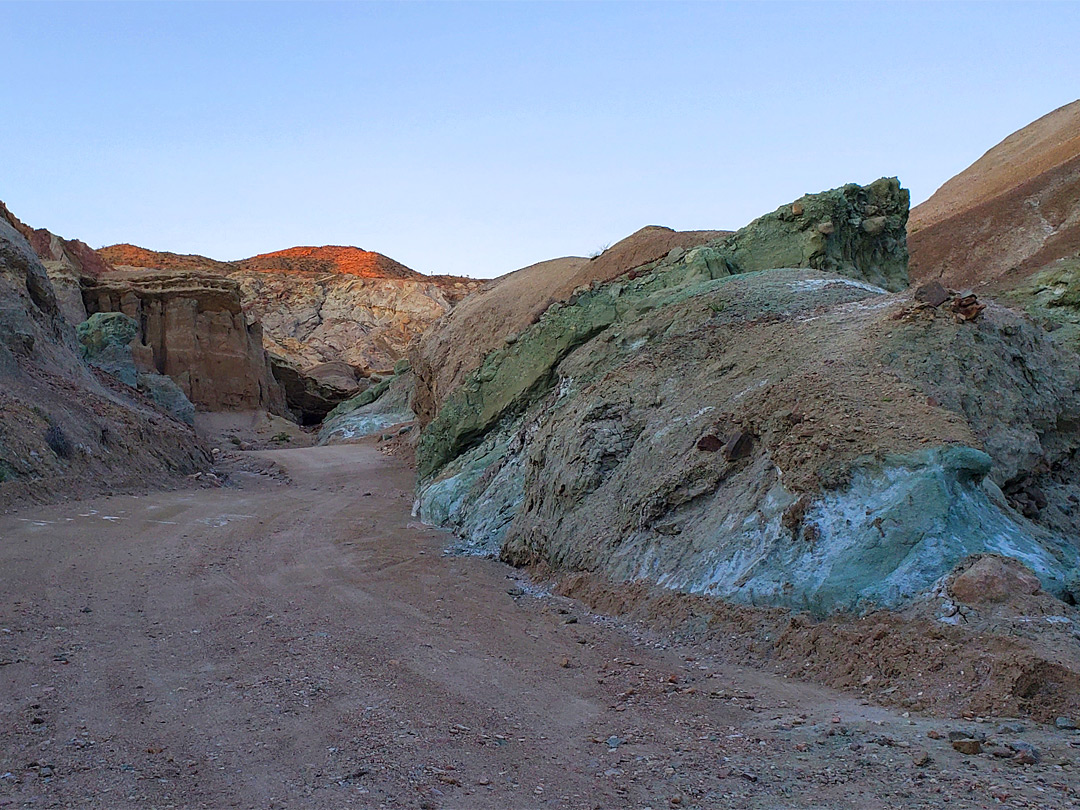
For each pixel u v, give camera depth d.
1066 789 5.22
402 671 8.04
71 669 7.88
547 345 21.09
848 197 24.89
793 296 16.81
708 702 7.30
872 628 7.90
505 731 6.56
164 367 54.72
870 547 8.60
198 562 13.60
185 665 8.16
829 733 6.39
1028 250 71.50
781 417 10.65
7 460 18.64
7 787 5.23
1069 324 22.58
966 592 7.68
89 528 16.05
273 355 68.69
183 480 26.11
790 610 8.70
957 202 105.44
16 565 12.31
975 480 9.13
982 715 6.57
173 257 125.69
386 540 16.16
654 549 11.02
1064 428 12.39
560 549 12.74
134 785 5.33
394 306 102.50
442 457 22.11
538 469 14.88
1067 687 6.56
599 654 8.87
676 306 17.88
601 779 5.61
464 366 29.91
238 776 5.53
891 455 9.14
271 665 8.14
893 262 26.11
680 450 12.09
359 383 76.44
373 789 5.34
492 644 9.23
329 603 11.05
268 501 22.86
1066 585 8.19
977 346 11.86
